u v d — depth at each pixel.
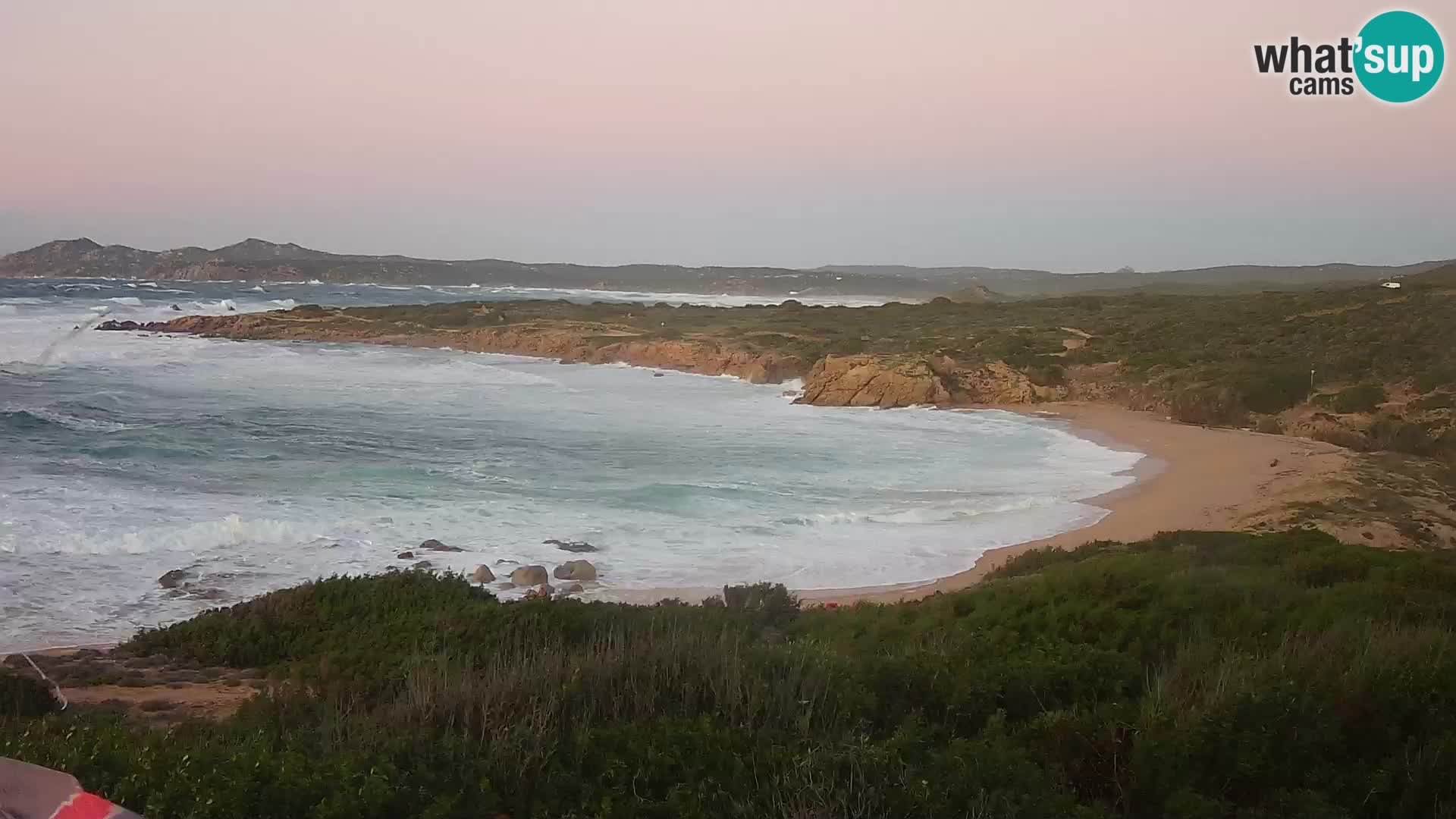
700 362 56.25
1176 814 4.64
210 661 11.25
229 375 44.22
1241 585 10.09
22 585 14.66
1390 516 19.48
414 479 23.45
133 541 16.89
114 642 12.62
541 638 9.53
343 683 7.84
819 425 36.03
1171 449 30.61
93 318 65.31
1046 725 5.45
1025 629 9.52
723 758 4.75
